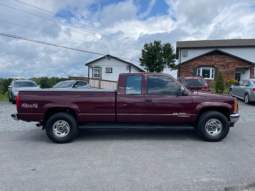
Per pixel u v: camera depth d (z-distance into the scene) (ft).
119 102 16.29
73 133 16.29
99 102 16.35
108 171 11.23
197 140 16.93
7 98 56.70
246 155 13.42
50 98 16.24
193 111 16.21
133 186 9.63
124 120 16.57
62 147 15.44
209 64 73.46
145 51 76.18
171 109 16.22
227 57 71.82
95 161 12.64
